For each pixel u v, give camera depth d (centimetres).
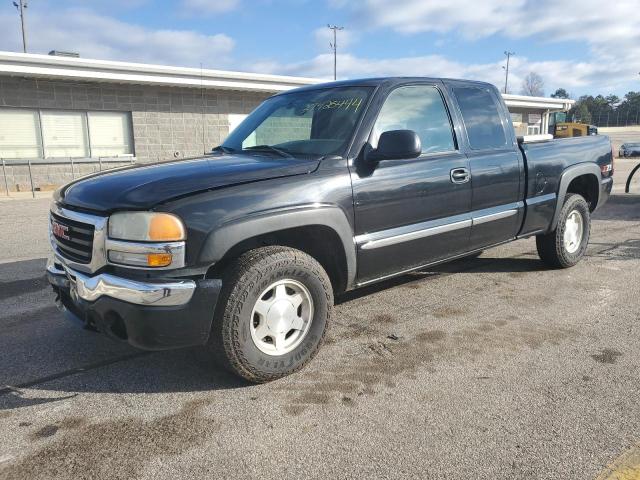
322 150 365
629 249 667
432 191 403
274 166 332
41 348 377
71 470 243
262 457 251
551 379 324
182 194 290
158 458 251
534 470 240
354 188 352
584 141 577
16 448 260
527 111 3116
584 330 400
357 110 378
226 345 302
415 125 407
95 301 293
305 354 333
